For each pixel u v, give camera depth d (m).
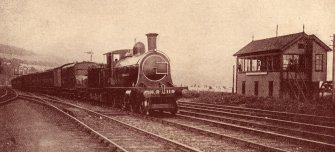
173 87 18.27
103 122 15.45
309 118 17.28
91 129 12.16
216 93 37.84
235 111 21.52
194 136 11.93
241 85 36.38
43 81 41.75
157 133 12.53
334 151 9.54
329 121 16.20
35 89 47.31
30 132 12.36
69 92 33.00
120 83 21.73
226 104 27.53
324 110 20.30
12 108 20.69
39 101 25.14
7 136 11.42
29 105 23.05
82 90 30.28
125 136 11.67
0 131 12.38
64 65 35.31
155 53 19.50
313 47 30.58
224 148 9.92
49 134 11.98
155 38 20.03
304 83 29.44
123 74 21.20
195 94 36.66
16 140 10.77
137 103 19.31
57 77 35.62
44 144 10.26
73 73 30.84
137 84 18.98
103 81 24.86
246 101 27.66
